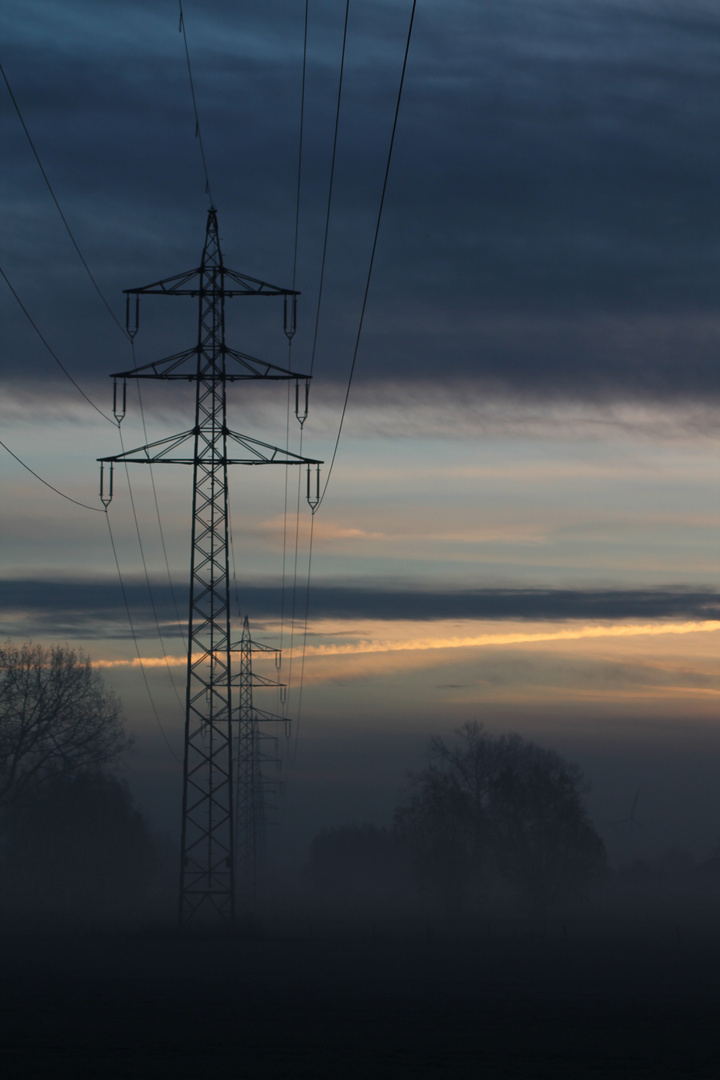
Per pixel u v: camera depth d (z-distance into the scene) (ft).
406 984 149.79
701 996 138.31
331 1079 81.56
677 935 269.85
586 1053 94.63
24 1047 95.04
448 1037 102.99
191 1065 86.69
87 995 132.26
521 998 134.82
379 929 294.05
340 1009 122.42
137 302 182.09
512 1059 91.45
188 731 200.75
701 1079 83.20
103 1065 86.38
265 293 185.37
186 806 207.31
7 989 138.41
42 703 319.88
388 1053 93.71
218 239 185.68
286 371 185.06
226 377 186.19
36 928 256.11
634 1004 129.70
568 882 320.91
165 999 128.88
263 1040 99.86
